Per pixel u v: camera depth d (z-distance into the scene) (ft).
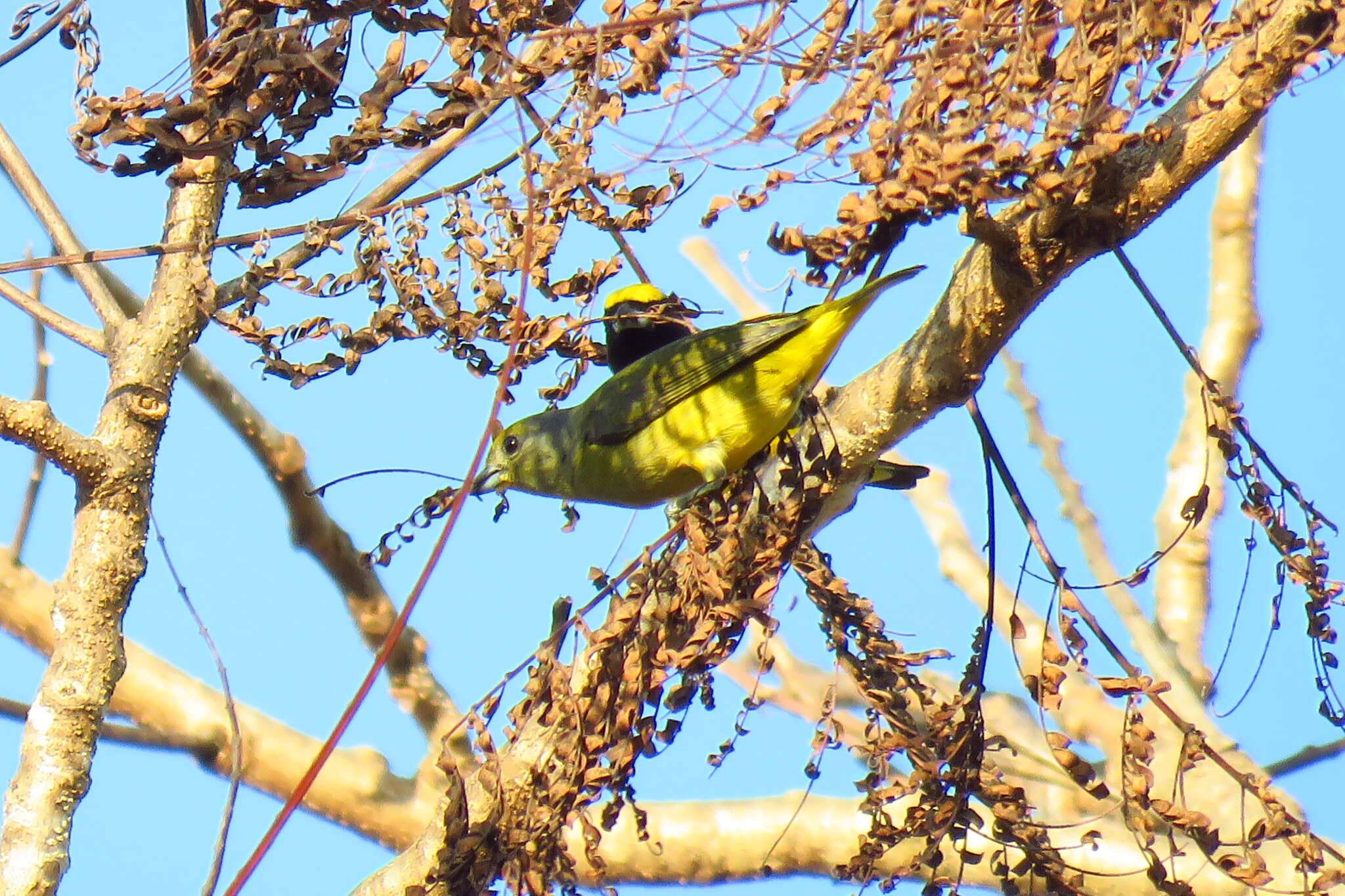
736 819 45.62
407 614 16.62
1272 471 24.49
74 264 27.76
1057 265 23.84
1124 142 19.86
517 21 24.07
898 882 26.17
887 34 20.07
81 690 24.63
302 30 23.65
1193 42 19.95
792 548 24.82
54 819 23.90
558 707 23.52
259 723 46.57
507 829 23.86
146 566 25.79
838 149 20.97
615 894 24.14
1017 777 44.01
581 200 25.40
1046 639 24.47
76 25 24.56
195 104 23.31
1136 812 24.12
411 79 23.93
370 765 46.34
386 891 28.09
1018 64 19.69
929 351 26.35
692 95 21.11
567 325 27.17
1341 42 19.92
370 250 25.54
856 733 45.39
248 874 15.75
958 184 20.03
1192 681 46.03
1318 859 23.67
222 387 44.32
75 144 23.90
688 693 24.02
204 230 27.20
